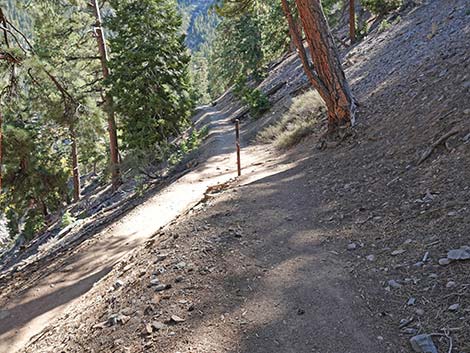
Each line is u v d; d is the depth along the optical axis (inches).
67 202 1465.3
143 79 871.7
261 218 272.5
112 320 189.6
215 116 1818.4
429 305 143.6
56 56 815.1
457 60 386.0
